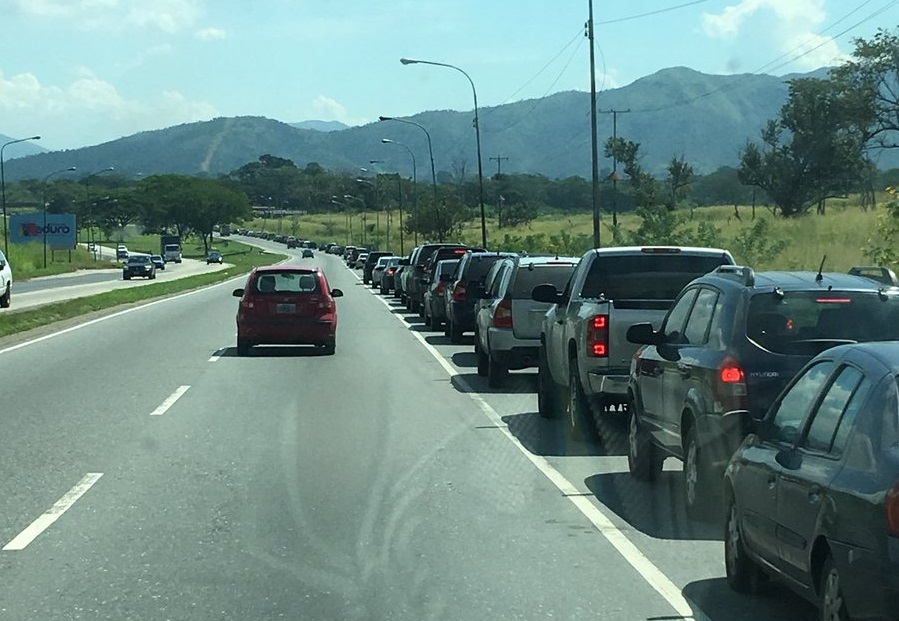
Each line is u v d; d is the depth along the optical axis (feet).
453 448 41.83
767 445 22.97
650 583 24.71
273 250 622.95
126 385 59.67
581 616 22.34
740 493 23.58
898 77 197.67
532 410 52.01
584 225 327.67
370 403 53.83
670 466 39.34
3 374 64.44
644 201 230.07
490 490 34.45
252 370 67.46
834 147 246.27
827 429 20.17
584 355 41.50
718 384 29.07
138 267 266.16
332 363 72.23
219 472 36.78
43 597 23.43
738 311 29.66
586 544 28.09
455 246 121.60
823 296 29.50
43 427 45.70
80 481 35.22
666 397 33.17
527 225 374.02
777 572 21.45
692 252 45.11
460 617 22.25
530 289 59.06
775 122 263.70
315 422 47.67
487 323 61.11
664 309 41.27
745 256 124.26
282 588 24.12
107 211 638.12
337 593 23.77
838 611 18.31
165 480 35.45
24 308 135.74
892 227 78.79
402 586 24.31
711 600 23.47
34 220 373.20
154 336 92.07
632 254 44.88
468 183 520.42
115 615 22.27
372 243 475.31
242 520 30.25
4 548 27.32
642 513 31.58
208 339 89.35
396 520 30.40
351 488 34.50
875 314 29.32
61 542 27.89
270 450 40.91
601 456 40.52
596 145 115.24
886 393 18.48
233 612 22.49
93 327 102.47
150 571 25.38
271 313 75.92
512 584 24.56
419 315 124.77
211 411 50.47
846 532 17.97
